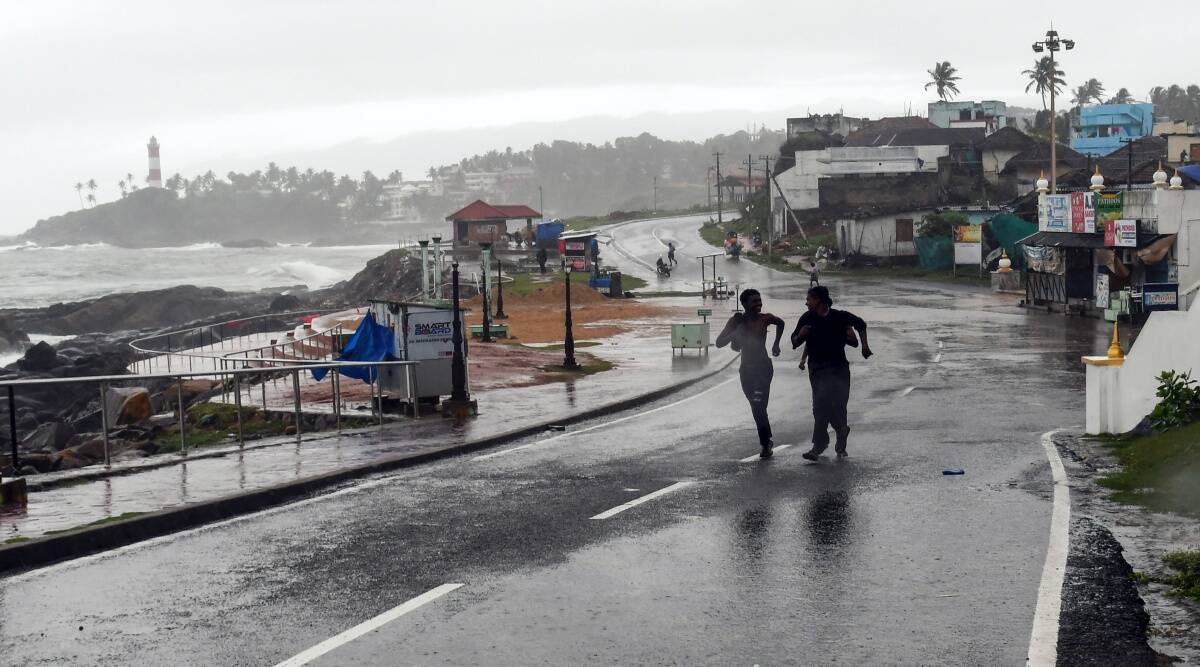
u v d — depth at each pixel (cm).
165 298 8725
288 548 954
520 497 1179
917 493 1130
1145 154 8075
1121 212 4178
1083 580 781
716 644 663
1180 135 8044
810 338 1379
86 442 2284
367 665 637
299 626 716
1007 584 777
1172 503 1020
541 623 712
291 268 16125
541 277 7712
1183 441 1202
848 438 1584
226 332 6178
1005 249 6938
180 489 1212
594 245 8469
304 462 1425
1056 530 939
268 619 734
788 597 761
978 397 2117
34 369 4666
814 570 831
